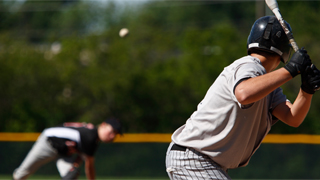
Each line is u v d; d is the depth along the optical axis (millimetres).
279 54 7609
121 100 50594
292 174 23203
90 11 93500
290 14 52719
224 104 7227
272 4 7609
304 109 7652
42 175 25859
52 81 52969
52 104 52812
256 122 7469
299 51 6859
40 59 53625
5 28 91562
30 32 86000
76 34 57312
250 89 6559
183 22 93750
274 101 8141
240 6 92688
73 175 14047
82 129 14352
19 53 54312
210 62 50312
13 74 52625
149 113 50000
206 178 7594
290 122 7918
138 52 52688
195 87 49375
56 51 56500
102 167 25688
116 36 55031
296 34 50000
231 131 7277
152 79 50375
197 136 7555
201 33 53594
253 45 7641
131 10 88562
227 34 52906
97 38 54688
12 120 52500
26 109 52406
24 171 14859
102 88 51188
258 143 7945
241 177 23828
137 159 25453
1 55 53875
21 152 26109
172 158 7941
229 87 7055
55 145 14258
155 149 25438
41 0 99812
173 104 49688
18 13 94500
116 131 14312
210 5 94312
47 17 98375
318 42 48969
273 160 23469
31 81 52719
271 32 7520
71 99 52781
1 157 26188
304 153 23141
